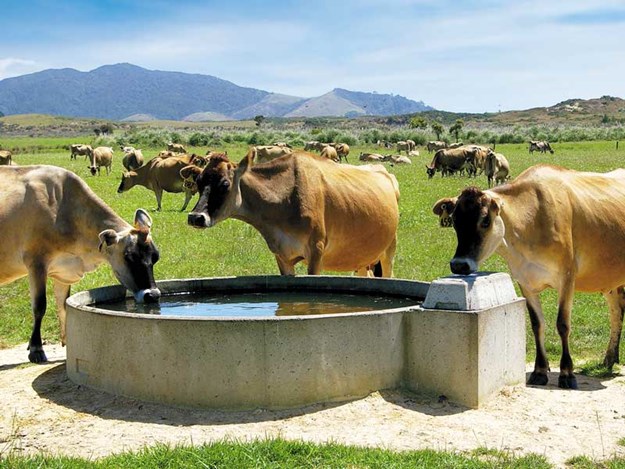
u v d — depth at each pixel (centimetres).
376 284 964
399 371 747
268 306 905
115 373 743
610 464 579
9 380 834
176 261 1672
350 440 628
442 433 649
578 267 873
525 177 868
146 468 557
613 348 930
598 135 10038
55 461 571
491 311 738
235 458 570
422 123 15350
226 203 1006
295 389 698
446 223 842
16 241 948
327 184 1083
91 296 897
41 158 6419
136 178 2878
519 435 650
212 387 698
